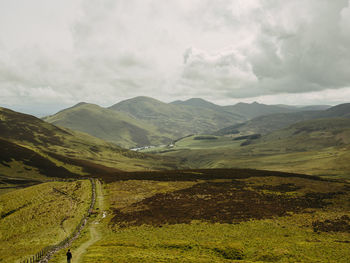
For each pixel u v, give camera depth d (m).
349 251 36.97
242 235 45.25
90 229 51.88
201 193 74.62
